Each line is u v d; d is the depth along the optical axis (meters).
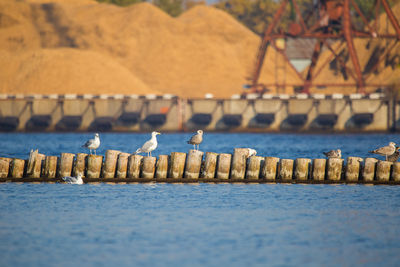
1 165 37.88
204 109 114.38
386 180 35.75
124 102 115.88
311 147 72.56
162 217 27.48
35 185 36.34
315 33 111.12
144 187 35.50
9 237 23.91
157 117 113.69
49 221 26.66
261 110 111.75
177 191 34.12
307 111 109.56
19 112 116.88
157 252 21.89
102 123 114.56
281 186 35.69
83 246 22.64
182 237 23.89
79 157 37.31
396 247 22.61
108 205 30.30
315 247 22.59
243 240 23.50
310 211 28.91
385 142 82.44
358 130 107.12
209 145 77.38
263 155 60.12
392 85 112.94
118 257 21.33
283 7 115.38
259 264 20.61
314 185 35.94
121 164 36.81
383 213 28.55
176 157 36.59
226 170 36.41
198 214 28.14
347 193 33.53
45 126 116.38
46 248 22.41
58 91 140.88
